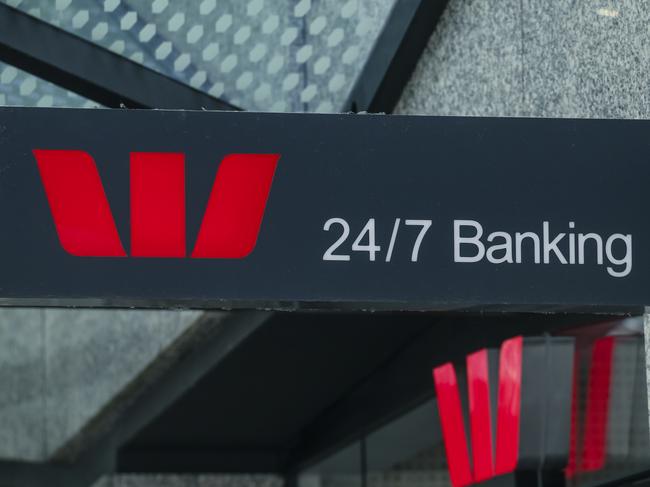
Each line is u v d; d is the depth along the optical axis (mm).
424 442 8250
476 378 7043
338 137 3744
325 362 9109
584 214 3795
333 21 6004
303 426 10469
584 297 3748
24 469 12055
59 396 11297
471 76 5551
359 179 3727
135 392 10219
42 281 3568
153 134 3682
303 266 3656
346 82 6105
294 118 3740
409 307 3732
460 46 5641
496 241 3744
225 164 3688
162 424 10227
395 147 3760
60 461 11562
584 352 5875
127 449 10641
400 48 5887
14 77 6133
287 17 5980
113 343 10266
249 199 3682
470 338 7445
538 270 3748
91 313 10656
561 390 6113
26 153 3631
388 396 8875
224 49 5945
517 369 6527
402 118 3781
